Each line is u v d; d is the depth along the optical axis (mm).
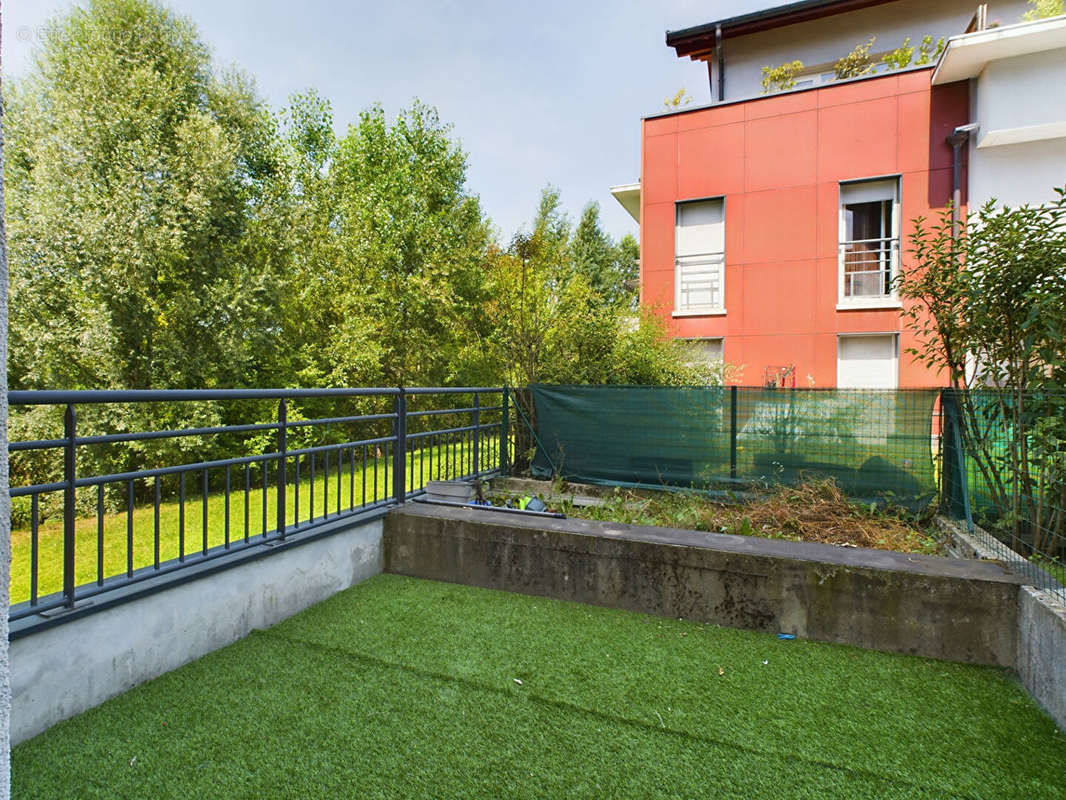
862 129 8969
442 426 12844
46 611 2037
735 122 9719
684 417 4750
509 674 2430
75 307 9922
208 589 2582
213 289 10914
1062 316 2791
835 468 4250
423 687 2320
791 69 10852
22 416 9742
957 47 7695
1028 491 3033
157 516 2420
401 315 14031
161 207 10305
